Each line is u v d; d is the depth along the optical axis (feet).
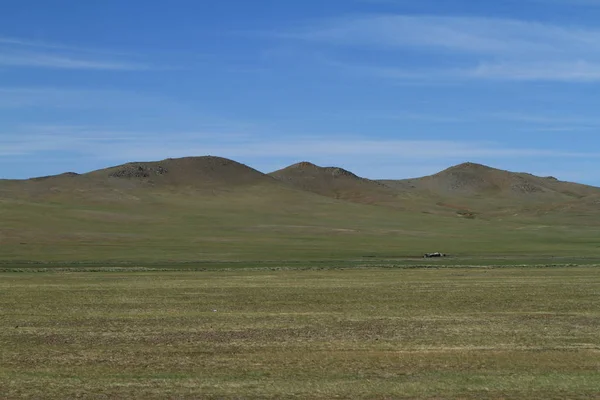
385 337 105.29
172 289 180.45
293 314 131.54
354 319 123.95
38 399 70.03
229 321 121.80
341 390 72.69
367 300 155.22
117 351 94.79
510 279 206.69
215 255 367.25
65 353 93.50
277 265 285.23
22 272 241.76
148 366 85.15
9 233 467.93
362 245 457.68
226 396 70.79
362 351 94.27
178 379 77.66
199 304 149.07
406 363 86.07
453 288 180.65
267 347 97.50
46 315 130.31
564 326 115.75
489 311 135.85
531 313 132.26
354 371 81.76
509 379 77.36
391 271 242.58
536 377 78.43
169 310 138.82
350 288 181.47
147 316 128.57
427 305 145.89
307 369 82.89
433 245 463.42
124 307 143.74
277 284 193.57
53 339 104.06
